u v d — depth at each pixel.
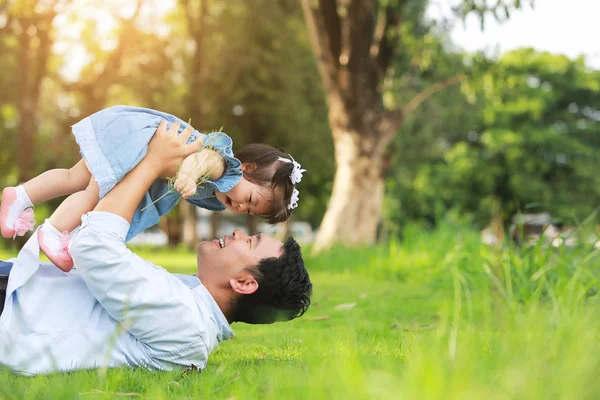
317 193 29.17
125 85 25.75
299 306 3.45
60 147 27.38
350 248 13.83
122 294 3.01
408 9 17.66
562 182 38.97
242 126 26.56
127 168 3.24
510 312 4.25
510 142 37.84
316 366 2.53
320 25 15.39
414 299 7.34
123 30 24.42
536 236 6.36
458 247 9.09
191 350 3.15
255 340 4.57
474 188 38.62
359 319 5.69
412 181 38.25
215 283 3.37
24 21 20.62
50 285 3.11
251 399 2.32
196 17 26.95
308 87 26.62
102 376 2.67
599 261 5.83
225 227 48.31
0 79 25.95
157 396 2.42
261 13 26.00
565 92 41.66
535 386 1.80
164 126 3.33
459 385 1.76
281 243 3.43
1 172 28.39
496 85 15.77
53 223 3.33
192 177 3.41
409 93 18.77
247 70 25.91
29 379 2.81
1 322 3.01
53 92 28.95
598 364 2.04
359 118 15.73
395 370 2.47
